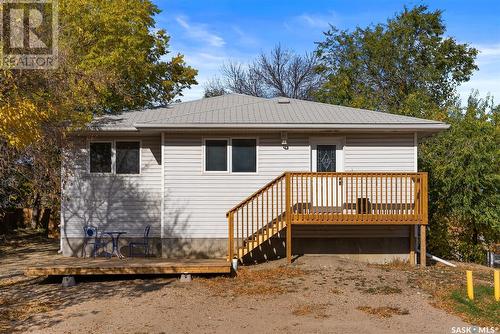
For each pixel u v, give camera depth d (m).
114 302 9.94
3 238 20.39
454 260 17.84
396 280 11.64
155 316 8.99
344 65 33.16
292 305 9.70
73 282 11.52
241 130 14.08
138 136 15.00
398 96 31.33
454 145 18.38
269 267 13.04
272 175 14.39
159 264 12.12
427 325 8.49
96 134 14.73
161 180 14.95
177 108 16.77
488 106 20.62
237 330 8.23
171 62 24.98
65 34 15.20
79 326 8.42
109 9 18.73
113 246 14.78
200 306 9.64
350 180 13.77
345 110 15.90
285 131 14.18
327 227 14.27
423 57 32.38
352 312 9.25
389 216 13.09
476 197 17.80
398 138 14.50
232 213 12.96
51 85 11.97
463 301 9.87
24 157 12.43
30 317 8.94
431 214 18.41
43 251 16.69
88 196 14.94
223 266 11.91
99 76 13.52
